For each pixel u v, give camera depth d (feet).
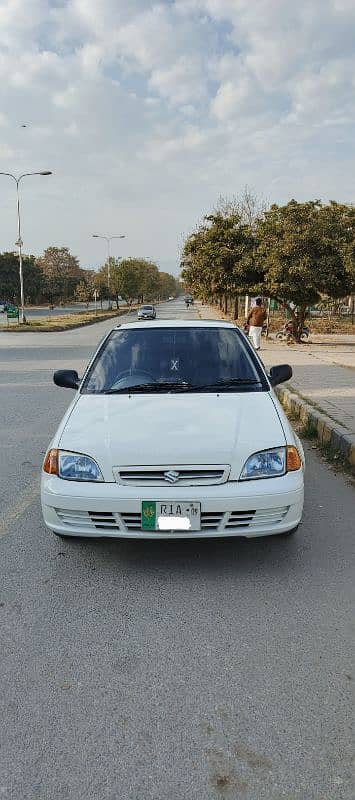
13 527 13.24
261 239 64.44
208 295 79.77
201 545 12.18
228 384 13.39
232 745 6.77
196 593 10.22
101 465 10.44
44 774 6.37
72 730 7.01
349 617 9.45
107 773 6.38
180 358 14.30
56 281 271.49
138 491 10.16
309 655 8.46
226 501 10.10
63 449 10.89
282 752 6.66
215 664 8.26
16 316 106.63
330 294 60.49
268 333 78.89
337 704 7.45
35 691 7.70
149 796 6.10
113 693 7.66
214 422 11.30
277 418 11.74
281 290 60.13
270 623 9.28
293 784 6.24
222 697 7.59
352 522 13.50
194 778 6.31
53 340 72.49
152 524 10.16
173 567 11.21
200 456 10.35
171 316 148.25
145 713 7.29
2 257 238.07
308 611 9.62
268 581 10.66
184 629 9.11
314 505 14.65
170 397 12.61
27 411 27.25
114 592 10.27
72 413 12.19
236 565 11.29
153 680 7.92
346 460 18.30
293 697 7.58
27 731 6.99
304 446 20.94
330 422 21.24
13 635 8.97
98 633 9.02
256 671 8.11
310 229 57.98
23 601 9.97
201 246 76.95
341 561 11.46
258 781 6.28
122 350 14.76
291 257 59.41
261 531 10.42
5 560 11.54
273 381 14.93
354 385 32.22
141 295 284.82
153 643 8.75
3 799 6.04
